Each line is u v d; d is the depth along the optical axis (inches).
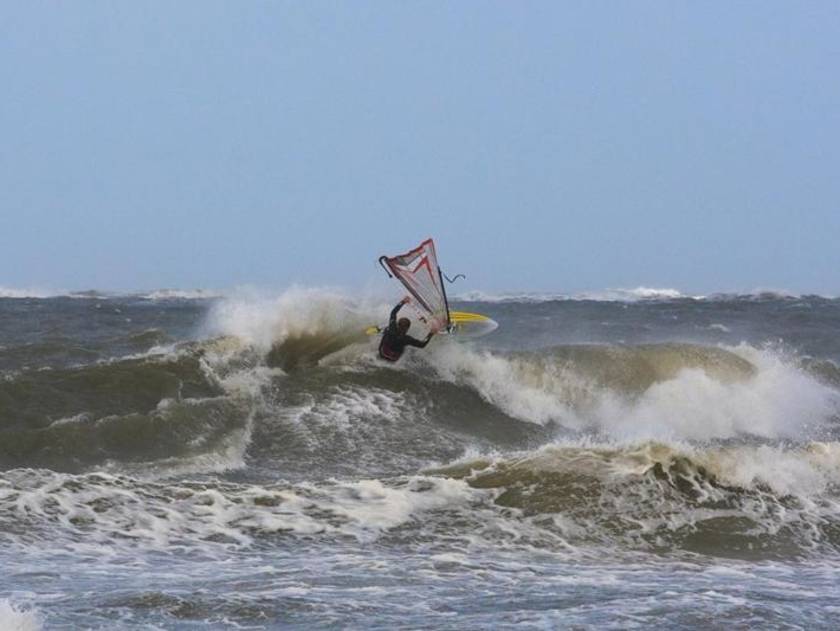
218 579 1493.6
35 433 2340.1
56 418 2541.8
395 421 2871.6
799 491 2127.2
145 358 2945.4
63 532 1710.1
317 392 2977.4
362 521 1856.5
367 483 2017.7
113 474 2194.9
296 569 1574.8
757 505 2047.2
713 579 1626.5
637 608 1375.5
